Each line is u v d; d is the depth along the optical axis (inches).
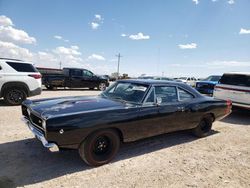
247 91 326.6
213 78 651.5
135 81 193.5
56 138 129.6
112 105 159.6
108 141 153.5
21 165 146.6
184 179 138.9
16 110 313.9
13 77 350.3
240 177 145.6
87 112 141.0
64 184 125.9
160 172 146.5
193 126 212.5
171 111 185.8
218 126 284.8
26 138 196.2
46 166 146.9
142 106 167.6
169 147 194.7
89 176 136.3
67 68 700.0
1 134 204.8
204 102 216.7
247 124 305.1
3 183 123.6
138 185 128.8
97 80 737.0
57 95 521.3
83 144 141.6
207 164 163.2
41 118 134.7
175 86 198.8
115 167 150.2
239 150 196.7
